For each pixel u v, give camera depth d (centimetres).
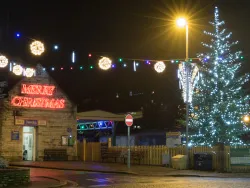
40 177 2056
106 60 2270
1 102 3322
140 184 1755
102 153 3359
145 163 2992
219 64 3281
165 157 2839
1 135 3291
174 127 5219
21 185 1694
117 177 2128
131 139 5375
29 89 3438
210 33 3331
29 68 2820
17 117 3366
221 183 1786
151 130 5484
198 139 3241
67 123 3622
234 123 3192
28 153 3484
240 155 2523
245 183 1786
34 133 3475
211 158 2536
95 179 2016
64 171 2517
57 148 3544
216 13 3325
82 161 3391
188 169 2586
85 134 5412
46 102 3512
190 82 2677
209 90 3303
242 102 3297
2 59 2106
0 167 1788
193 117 3319
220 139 3188
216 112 3206
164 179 2016
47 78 3547
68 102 3653
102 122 4466
